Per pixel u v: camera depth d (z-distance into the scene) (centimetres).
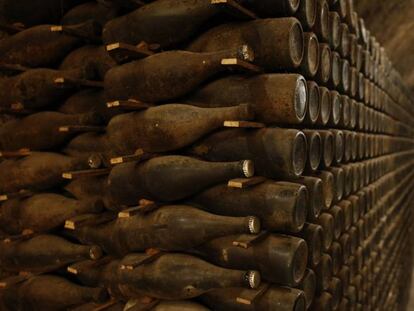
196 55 148
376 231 361
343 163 269
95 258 178
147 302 157
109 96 167
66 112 202
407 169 689
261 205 147
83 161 185
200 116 146
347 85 261
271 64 150
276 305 148
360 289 302
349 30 282
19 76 206
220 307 155
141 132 151
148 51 159
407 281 688
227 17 157
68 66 198
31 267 200
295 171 149
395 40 607
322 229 179
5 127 215
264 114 149
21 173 202
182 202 158
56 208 192
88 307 187
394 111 541
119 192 162
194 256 153
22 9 209
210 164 147
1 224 214
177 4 154
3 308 212
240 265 150
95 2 198
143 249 158
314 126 206
